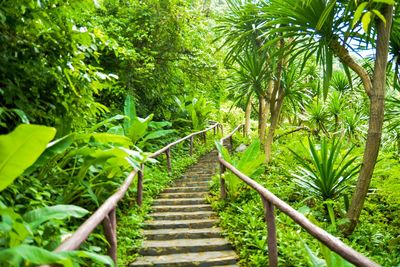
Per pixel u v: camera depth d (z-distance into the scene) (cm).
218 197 541
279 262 306
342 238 399
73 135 276
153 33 784
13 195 275
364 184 407
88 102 369
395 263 355
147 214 471
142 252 357
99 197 386
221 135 1261
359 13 282
